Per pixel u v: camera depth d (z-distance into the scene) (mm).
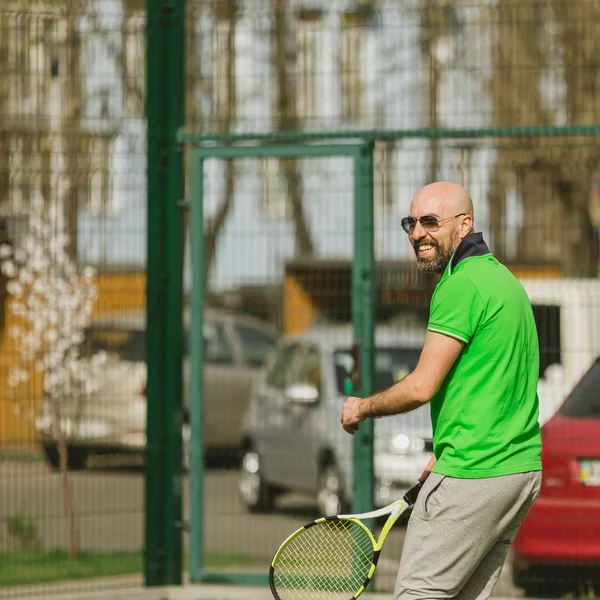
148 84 31922
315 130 33094
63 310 40312
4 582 32500
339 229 31156
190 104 35312
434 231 20500
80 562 35750
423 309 33000
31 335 40125
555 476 31125
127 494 50719
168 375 31859
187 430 44000
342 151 30875
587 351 33125
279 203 31750
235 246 32125
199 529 31859
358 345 30734
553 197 33094
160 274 31859
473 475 19375
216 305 70000
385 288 33031
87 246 33188
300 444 44156
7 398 38531
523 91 35000
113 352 43312
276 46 33500
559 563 31266
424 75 33750
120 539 40844
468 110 33875
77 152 33000
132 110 32938
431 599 19594
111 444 41531
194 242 31969
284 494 45250
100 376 42969
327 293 32031
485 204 32000
